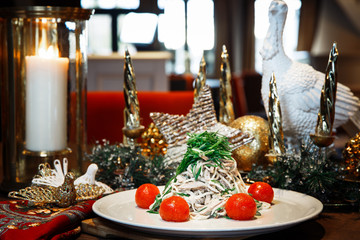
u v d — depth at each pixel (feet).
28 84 3.40
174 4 34.12
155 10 30.63
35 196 2.85
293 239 2.38
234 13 33.50
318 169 2.86
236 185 2.59
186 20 34.30
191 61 34.58
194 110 3.40
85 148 3.59
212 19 34.14
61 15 3.40
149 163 3.31
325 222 2.65
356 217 2.75
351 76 28.91
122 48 30.53
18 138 3.40
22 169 3.40
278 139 3.08
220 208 2.42
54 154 3.38
